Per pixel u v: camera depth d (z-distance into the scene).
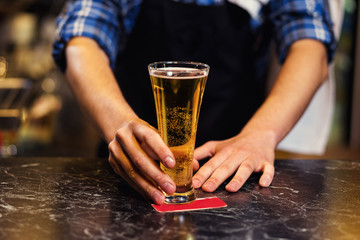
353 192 0.92
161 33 1.48
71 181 0.96
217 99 1.53
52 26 4.46
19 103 2.04
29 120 2.85
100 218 0.75
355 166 1.12
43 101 3.12
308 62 1.27
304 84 1.22
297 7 1.38
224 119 1.55
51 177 0.98
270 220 0.75
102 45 1.33
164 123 0.78
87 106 1.08
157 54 1.51
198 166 0.98
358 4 4.65
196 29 1.47
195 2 1.45
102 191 0.89
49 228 0.70
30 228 0.70
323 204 0.84
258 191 0.91
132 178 0.83
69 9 1.38
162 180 0.79
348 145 4.84
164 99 0.76
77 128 4.06
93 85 1.11
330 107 1.91
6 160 1.12
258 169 1.00
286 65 1.29
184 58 1.50
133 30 1.50
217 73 1.52
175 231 0.70
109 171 1.04
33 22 4.46
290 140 1.98
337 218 0.77
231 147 1.02
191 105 0.76
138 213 0.77
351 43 4.77
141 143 0.81
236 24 1.48
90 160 1.14
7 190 0.89
